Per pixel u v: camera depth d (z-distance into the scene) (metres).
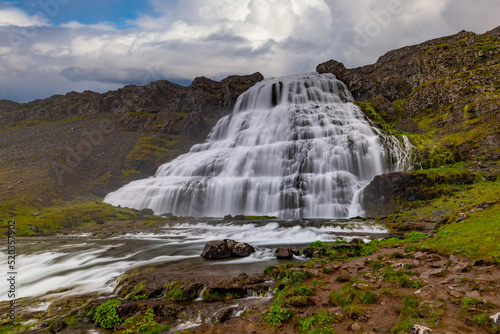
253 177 71.62
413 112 98.62
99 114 158.88
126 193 78.25
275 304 13.66
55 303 17.12
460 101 80.94
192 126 126.12
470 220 21.53
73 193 81.19
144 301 16.42
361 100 126.88
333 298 12.75
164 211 70.94
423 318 9.69
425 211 43.59
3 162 91.75
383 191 52.41
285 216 60.50
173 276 19.25
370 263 18.48
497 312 9.12
